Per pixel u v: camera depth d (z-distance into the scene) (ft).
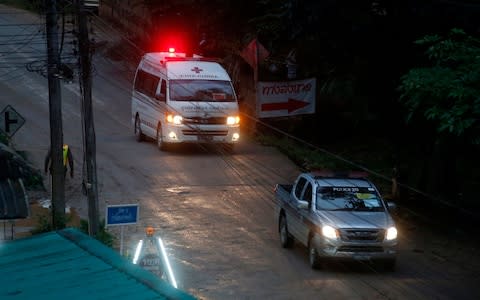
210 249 79.97
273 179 106.22
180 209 92.99
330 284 70.13
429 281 71.97
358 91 108.37
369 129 122.42
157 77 119.65
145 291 28.78
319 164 111.04
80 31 75.00
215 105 115.96
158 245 63.98
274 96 111.24
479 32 89.81
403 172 101.19
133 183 101.76
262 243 82.79
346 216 73.46
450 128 74.38
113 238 80.69
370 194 76.95
